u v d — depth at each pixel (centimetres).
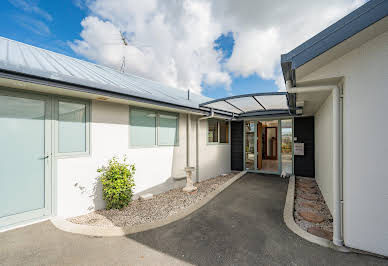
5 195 295
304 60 223
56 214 347
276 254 241
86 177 389
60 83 287
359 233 242
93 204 399
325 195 453
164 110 573
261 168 891
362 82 236
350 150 246
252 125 866
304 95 362
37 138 326
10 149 299
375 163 230
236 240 277
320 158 553
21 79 248
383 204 227
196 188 575
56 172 347
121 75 659
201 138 725
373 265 214
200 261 228
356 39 219
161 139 564
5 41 455
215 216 370
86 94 349
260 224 332
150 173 525
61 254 238
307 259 228
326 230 308
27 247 250
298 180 693
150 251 249
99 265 218
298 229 309
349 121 246
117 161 441
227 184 626
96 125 406
